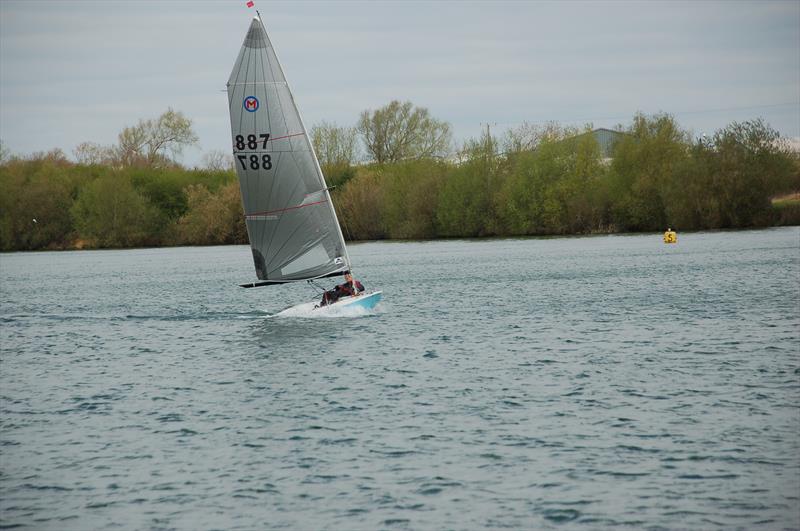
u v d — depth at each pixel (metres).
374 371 101.12
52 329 150.50
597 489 61.88
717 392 86.38
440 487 63.06
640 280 197.88
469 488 62.66
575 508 58.94
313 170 130.38
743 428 74.12
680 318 135.25
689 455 67.81
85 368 111.06
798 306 144.25
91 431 79.88
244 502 61.62
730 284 182.00
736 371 95.69
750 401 82.75
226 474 66.94
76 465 70.25
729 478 63.16
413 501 60.78
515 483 63.34
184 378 101.56
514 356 108.19
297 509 60.12
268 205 129.75
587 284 193.75
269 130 128.00
